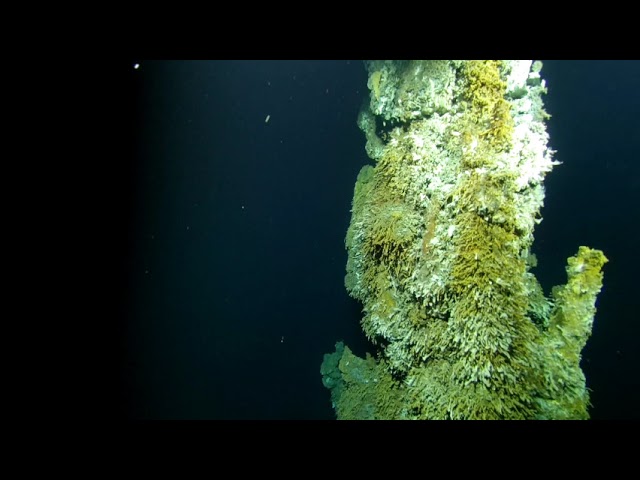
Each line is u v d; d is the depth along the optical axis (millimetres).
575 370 2467
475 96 2938
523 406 2449
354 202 3832
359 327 4215
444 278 2783
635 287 3938
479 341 2568
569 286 2607
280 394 7512
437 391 2867
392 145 3449
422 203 3109
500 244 2623
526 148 2754
